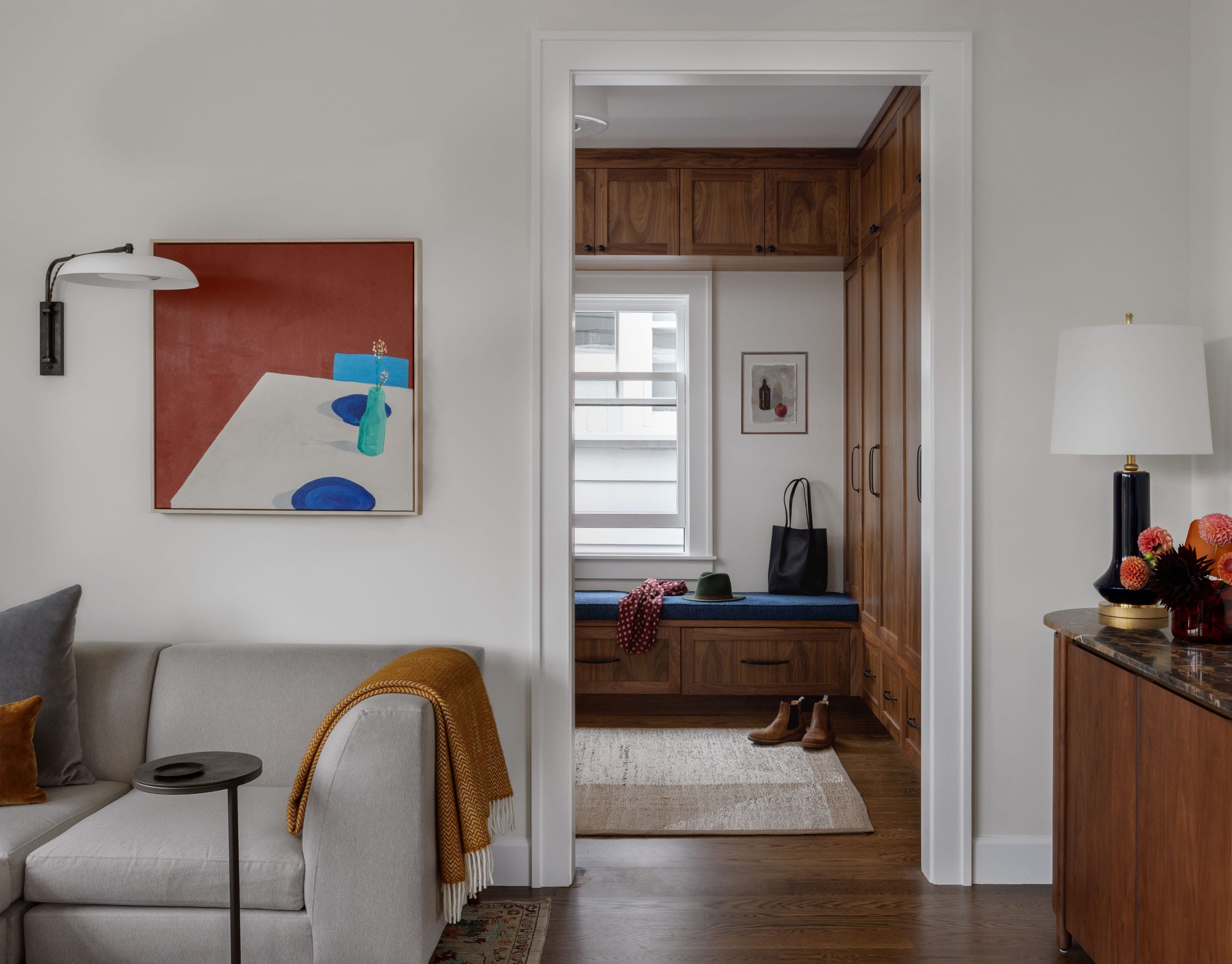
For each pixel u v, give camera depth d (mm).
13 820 2174
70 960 2068
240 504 2762
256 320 2750
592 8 2730
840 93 3906
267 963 2066
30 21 2789
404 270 2730
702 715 4652
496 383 2754
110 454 2807
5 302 2812
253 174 2773
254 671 2564
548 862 2742
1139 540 2312
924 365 2799
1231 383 2553
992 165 2730
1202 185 2674
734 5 2721
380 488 2746
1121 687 2062
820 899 2660
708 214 4535
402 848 2039
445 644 2777
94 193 2795
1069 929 2328
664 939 2432
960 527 2730
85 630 2807
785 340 5047
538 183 2721
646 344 5227
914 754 3594
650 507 5238
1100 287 2738
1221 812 1662
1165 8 2729
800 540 4938
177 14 2773
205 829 2160
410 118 2754
